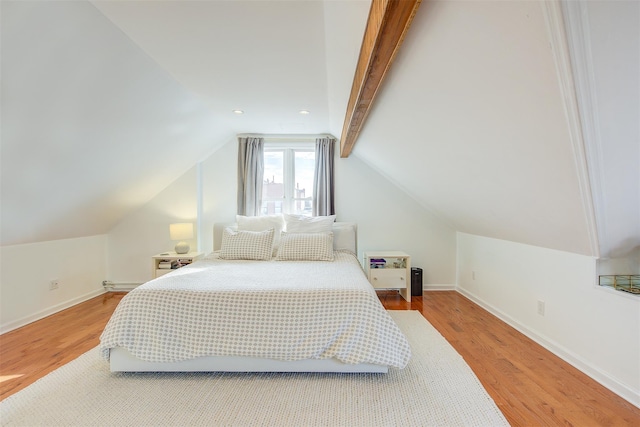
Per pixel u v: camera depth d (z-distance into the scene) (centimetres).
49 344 236
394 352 180
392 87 178
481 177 201
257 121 353
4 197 221
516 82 114
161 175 366
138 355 179
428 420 148
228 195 407
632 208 147
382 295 375
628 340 164
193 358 181
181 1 153
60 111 199
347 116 265
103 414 152
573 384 178
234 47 196
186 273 238
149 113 261
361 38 152
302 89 263
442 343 232
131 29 177
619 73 95
